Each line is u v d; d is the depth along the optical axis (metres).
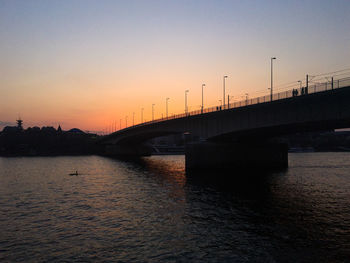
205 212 30.25
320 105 40.16
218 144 68.00
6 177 62.72
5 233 24.23
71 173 70.06
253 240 21.91
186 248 20.47
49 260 18.84
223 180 53.16
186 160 68.69
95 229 25.05
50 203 35.84
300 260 18.38
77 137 195.88
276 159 73.56
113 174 67.50
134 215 29.45
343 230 24.20
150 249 20.38
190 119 74.06
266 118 49.81
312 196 38.50
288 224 25.94
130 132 123.94
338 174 62.00
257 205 33.38
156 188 46.00
